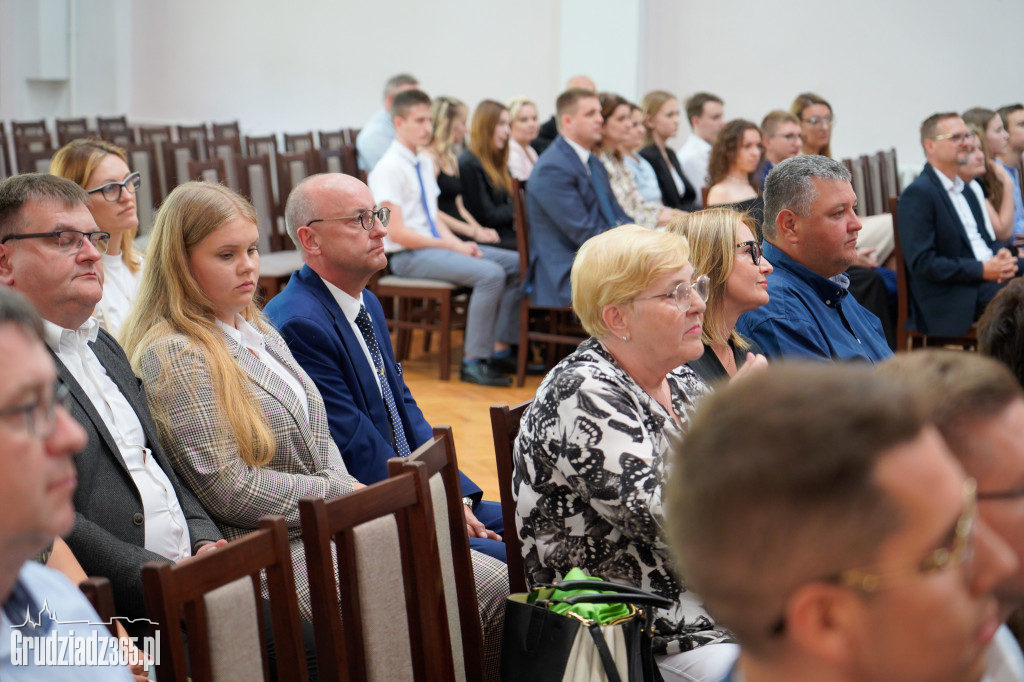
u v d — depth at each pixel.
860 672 0.63
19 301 0.91
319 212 2.58
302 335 2.50
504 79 8.91
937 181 4.67
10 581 0.94
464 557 1.85
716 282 2.35
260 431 2.10
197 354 2.08
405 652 1.64
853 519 0.61
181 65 11.42
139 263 3.08
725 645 1.75
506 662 1.65
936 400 0.94
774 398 0.64
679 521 0.67
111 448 1.87
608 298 1.83
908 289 4.72
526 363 5.29
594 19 8.16
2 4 10.87
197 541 1.97
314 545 1.48
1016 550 0.92
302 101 10.44
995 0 7.01
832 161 2.73
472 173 5.95
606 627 1.59
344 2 9.92
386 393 2.69
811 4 7.68
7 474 0.87
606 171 5.44
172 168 6.03
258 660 1.41
